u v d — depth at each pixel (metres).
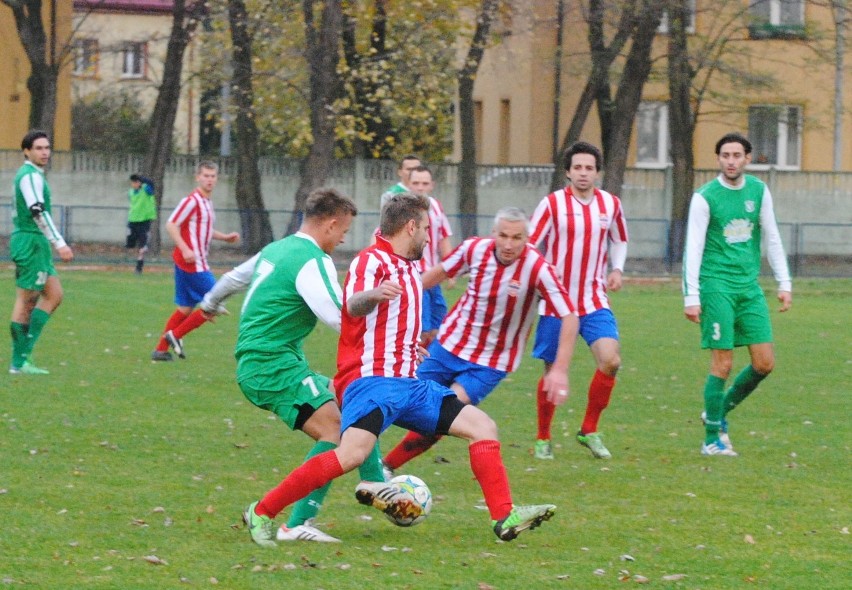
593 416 18.75
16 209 25.00
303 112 63.31
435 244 24.47
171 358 28.59
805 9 73.31
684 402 24.45
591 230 18.70
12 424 19.78
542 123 78.56
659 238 59.41
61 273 53.59
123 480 16.11
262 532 12.89
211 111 68.50
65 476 16.23
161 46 102.12
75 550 12.59
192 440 19.09
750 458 18.84
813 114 73.62
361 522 14.36
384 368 12.85
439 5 61.94
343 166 67.50
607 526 14.25
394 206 12.91
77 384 24.34
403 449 16.39
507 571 12.08
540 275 15.85
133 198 55.47
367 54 61.28
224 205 69.19
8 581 11.38
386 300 12.37
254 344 13.29
